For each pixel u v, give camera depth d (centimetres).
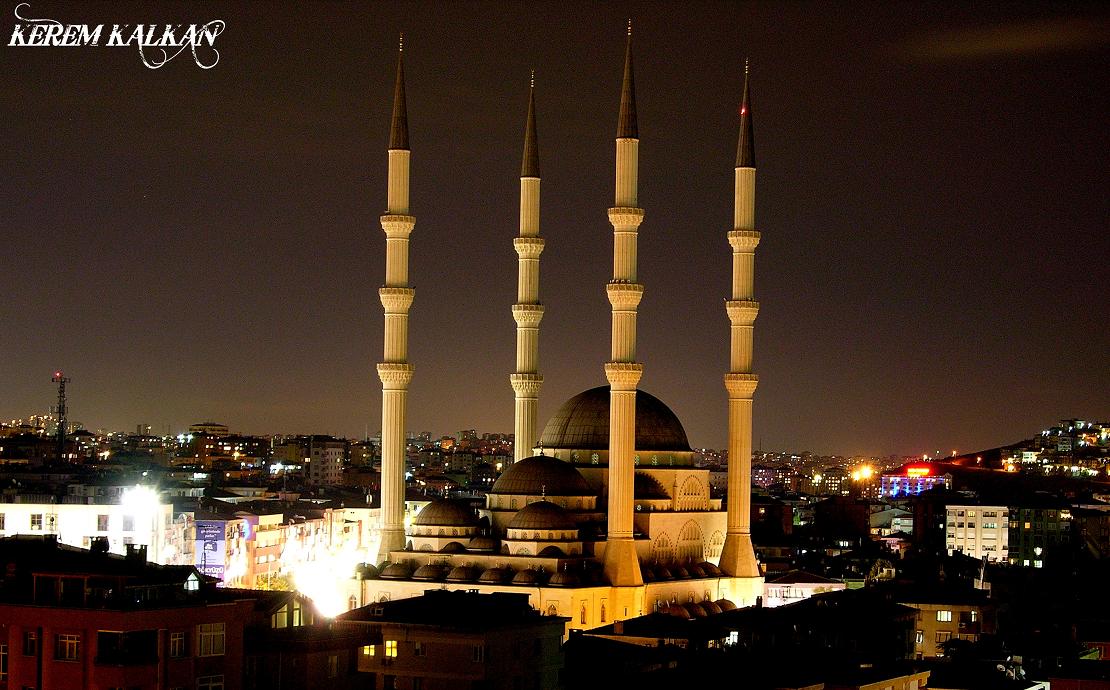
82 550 19188
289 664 18050
